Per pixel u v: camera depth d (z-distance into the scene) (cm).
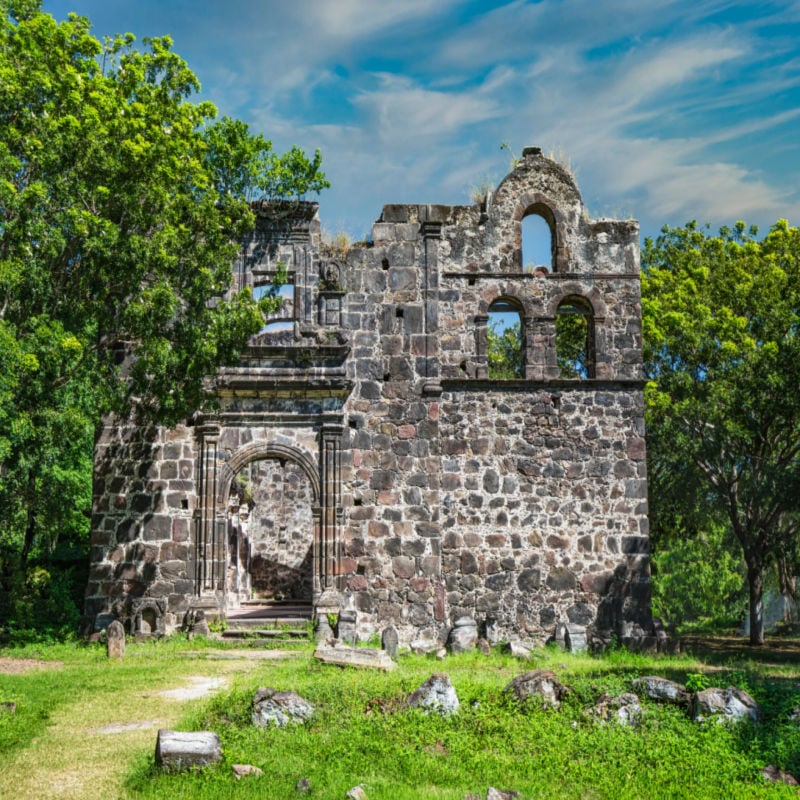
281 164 2914
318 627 2588
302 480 4044
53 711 1666
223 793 1218
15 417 2170
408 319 2861
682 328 3431
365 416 2800
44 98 2258
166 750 1309
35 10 2397
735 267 3581
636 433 2880
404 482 2783
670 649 2697
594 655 2562
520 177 2989
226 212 2647
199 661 2267
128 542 2692
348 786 1259
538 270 2952
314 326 2828
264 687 1611
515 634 2753
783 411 3334
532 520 2814
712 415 3419
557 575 2792
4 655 2367
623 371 2914
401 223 2917
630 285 2961
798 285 3478
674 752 1412
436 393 2830
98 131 2269
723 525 3984
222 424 2755
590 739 1451
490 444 2838
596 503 2838
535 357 2900
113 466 2720
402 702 1598
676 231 3988
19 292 2191
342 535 2736
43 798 1211
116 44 2500
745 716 1509
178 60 2523
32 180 2270
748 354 3356
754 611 3456
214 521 2706
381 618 2716
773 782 1328
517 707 1576
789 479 3228
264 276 2853
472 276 2922
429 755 1413
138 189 2339
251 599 3844
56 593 2769
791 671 2317
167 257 2323
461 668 2188
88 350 2419
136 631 2633
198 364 2417
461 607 2755
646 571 2814
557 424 2867
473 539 2789
